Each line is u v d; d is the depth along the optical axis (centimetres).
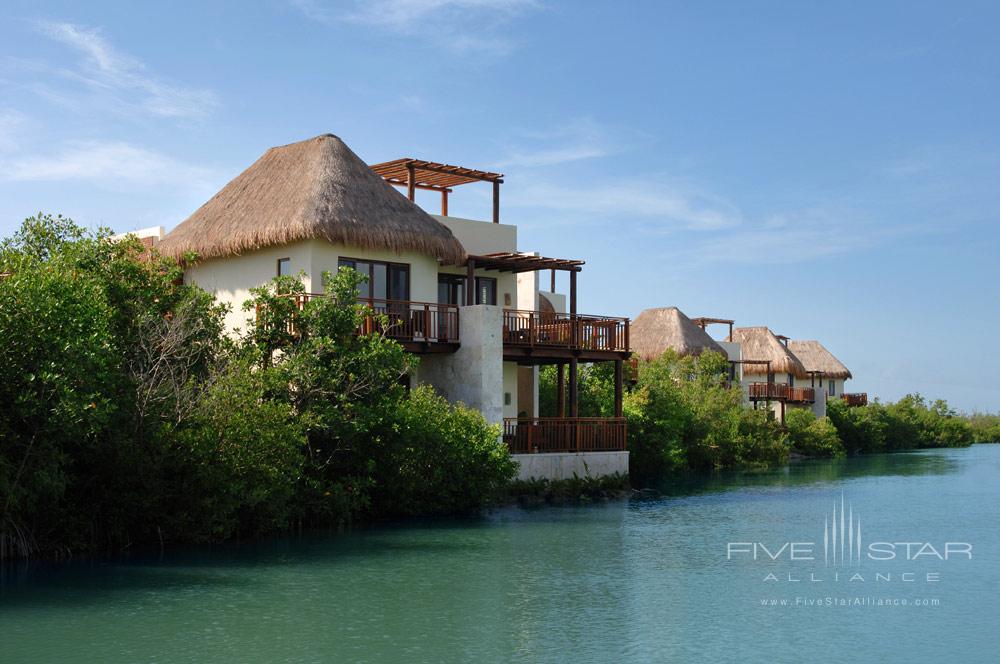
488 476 2395
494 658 1098
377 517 2286
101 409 1567
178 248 2684
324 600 1378
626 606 1360
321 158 2625
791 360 6762
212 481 1817
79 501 1769
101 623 1236
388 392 2219
